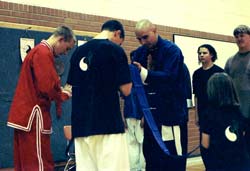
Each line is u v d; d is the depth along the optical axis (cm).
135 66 304
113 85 263
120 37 282
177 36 681
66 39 317
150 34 311
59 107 333
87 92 264
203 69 445
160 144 298
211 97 306
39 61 302
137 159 498
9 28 469
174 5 683
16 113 305
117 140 262
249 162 301
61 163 507
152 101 317
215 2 768
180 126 321
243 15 838
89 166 269
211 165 305
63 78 506
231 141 298
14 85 471
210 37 750
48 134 317
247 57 384
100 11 572
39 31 495
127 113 493
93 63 263
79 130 265
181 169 319
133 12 616
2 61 462
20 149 309
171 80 309
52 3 516
